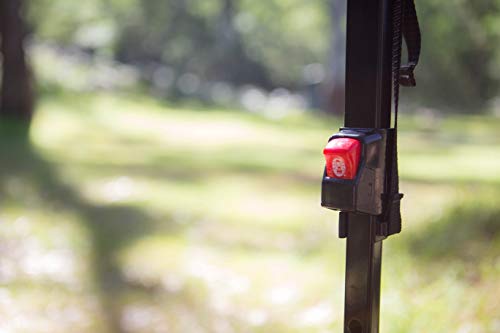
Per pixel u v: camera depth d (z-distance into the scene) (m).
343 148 1.70
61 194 9.01
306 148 15.77
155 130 17.03
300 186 10.42
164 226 7.48
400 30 1.78
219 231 7.30
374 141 1.73
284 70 41.38
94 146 13.91
